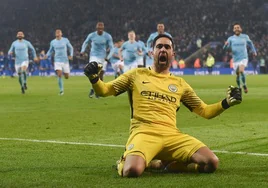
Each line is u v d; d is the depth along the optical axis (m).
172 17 76.69
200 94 26.33
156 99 7.51
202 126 13.38
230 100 7.42
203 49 68.25
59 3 82.69
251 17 74.44
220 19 74.56
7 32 80.38
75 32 78.00
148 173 7.26
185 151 7.21
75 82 43.84
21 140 10.95
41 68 65.19
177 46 70.69
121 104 20.83
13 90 32.16
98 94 7.42
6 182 6.71
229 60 65.81
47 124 14.00
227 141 10.71
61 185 6.52
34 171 7.49
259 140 10.82
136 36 73.81
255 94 26.05
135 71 7.75
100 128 13.05
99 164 8.12
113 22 78.31
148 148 7.07
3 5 83.94
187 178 6.89
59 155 9.04
